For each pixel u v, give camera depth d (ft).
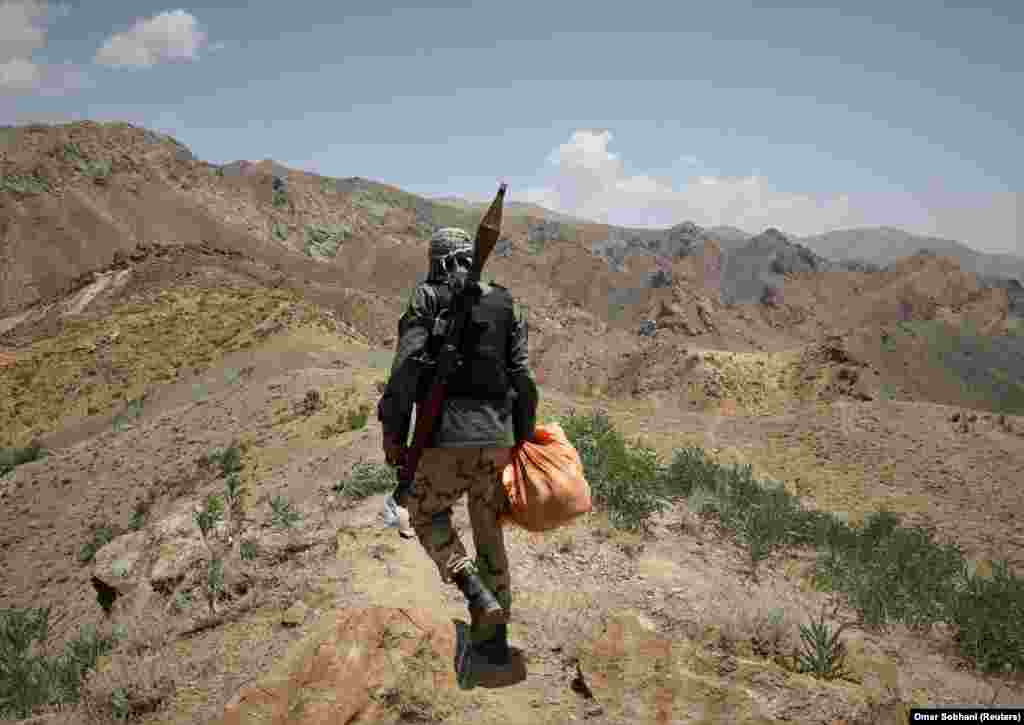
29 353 223.10
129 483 77.56
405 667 11.02
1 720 14.47
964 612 19.25
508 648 12.05
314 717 10.19
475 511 11.23
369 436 49.21
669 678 10.98
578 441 22.70
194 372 178.50
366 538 16.52
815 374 463.01
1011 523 82.12
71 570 60.70
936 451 109.19
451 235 10.82
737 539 21.72
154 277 359.46
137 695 11.92
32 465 90.17
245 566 16.57
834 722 10.61
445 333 10.36
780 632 13.34
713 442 100.22
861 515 78.07
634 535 19.08
